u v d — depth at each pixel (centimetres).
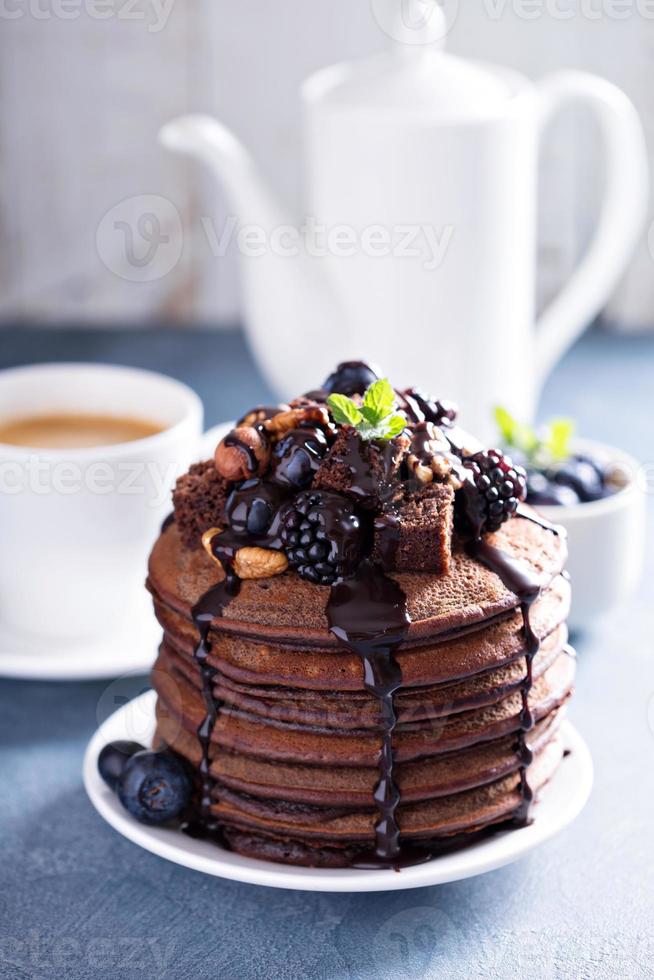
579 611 86
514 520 76
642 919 75
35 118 112
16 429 88
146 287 118
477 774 74
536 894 75
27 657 84
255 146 114
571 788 76
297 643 72
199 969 73
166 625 75
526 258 94
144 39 109
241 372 108
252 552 73
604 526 84
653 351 112
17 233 116
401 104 91
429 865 73
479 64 95
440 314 92
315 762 73
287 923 74
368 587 72
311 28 109
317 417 74
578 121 111
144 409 89
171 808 75
